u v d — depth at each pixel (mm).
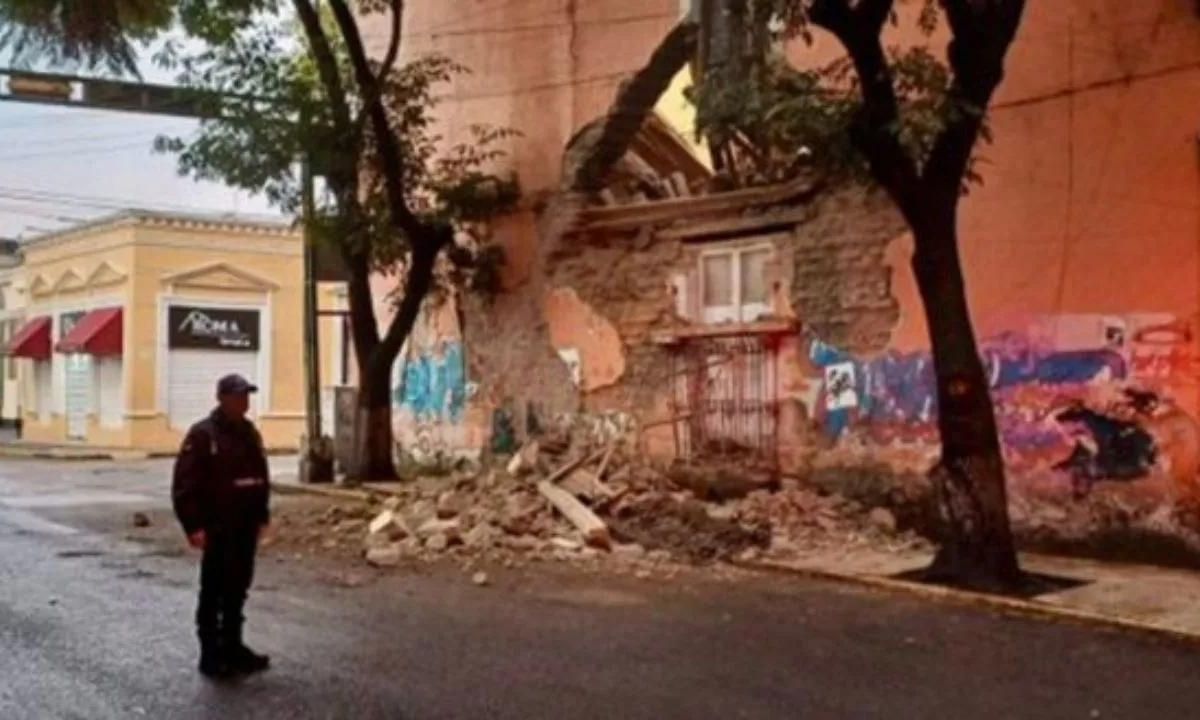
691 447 17422
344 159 19234
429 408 22891
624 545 13828
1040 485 13430
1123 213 12820
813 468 15789
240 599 8078
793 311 16125
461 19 21672
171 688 7598
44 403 39375
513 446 20578
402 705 7246
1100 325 12992
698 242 17594
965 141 11539
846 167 12523
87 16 17203
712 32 15695
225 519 8008
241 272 35188
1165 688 7965
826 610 10609
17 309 41781
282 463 28109
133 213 33594
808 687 7844
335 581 11828
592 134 19219
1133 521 12719
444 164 20578
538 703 7340
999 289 13797
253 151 19016
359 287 20547
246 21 18594
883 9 11211
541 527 14203
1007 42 11297
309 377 21422
